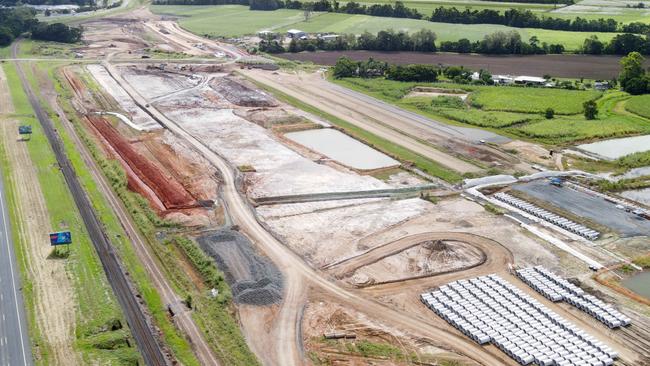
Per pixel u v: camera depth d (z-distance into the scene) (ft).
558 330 250.78
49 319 247.29
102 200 366.43
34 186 380.17
